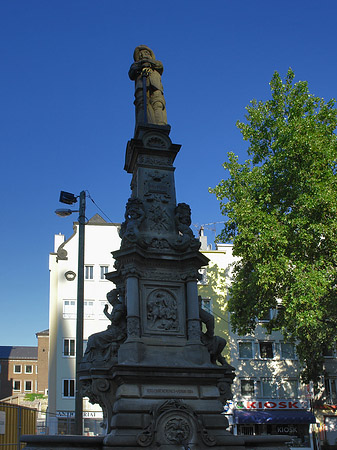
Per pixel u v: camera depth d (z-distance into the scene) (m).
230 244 44.62
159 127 15.42
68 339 42.09
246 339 41.84
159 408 11.05
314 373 32.47
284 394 40.91
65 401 40.19
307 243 25.58
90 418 39.41
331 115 28.47
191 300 12.98
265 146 30.20
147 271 13.17
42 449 10.59
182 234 13.78
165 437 10.84
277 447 11.90
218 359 13.37
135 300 12.55
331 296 26.53
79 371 12.45
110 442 10.55
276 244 26.06
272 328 30.28
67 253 44.38
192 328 12.72
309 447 39.34
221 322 42.31
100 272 44.25
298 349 31.52
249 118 30.75
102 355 12.48
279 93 29.80
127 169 16.14
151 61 16.88
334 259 25.17
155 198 14.38
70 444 10.78
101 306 43.34
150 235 13.69
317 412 40.19
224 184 29.58
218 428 11.55
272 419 38.69
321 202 25.20
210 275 43.50
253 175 28.25
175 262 13.38
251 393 40.62
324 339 28.92
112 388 11.90
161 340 12.57
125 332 12.66
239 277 30.23
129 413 11.16
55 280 43.69
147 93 16.64
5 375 79.00
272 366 41.38
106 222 45.78
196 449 10.97
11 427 20.78
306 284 24.25
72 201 18.27
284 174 27.86
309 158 26.58
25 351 82.00
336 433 39.81
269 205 28.41
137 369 11.55
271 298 27.78
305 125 27.09
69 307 43.00
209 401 11.81
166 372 11.73
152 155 15.12
